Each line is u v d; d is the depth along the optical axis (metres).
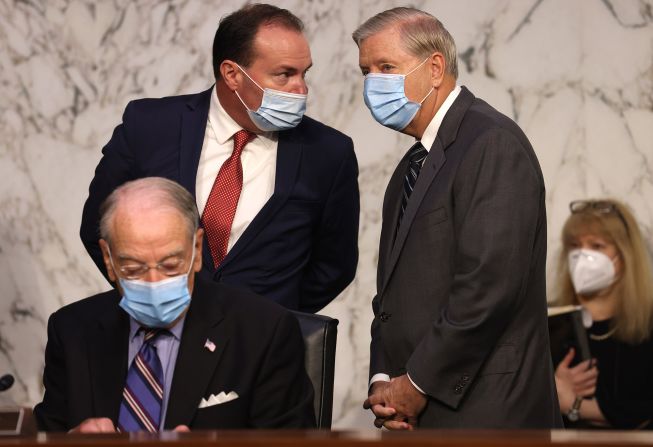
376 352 5.27
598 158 7.66
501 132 4.89
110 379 4.55
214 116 5.77
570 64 7.66
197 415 4.46
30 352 7.74
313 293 6.01
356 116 7.72
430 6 7.68
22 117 7.73
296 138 5.79
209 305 4.64
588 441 3.17
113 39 7.75
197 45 7.73
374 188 7.73
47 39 7.73
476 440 3.20
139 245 4.36
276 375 4.57
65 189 7.75
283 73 5.51
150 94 7.75
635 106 7.63
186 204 4.48
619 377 6.45
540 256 4.98
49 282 7.75
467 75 7.70
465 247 4.78
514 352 4.86
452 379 4.80
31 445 3.31
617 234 6.57
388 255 5.24
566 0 7.66
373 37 5.14
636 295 6.51
